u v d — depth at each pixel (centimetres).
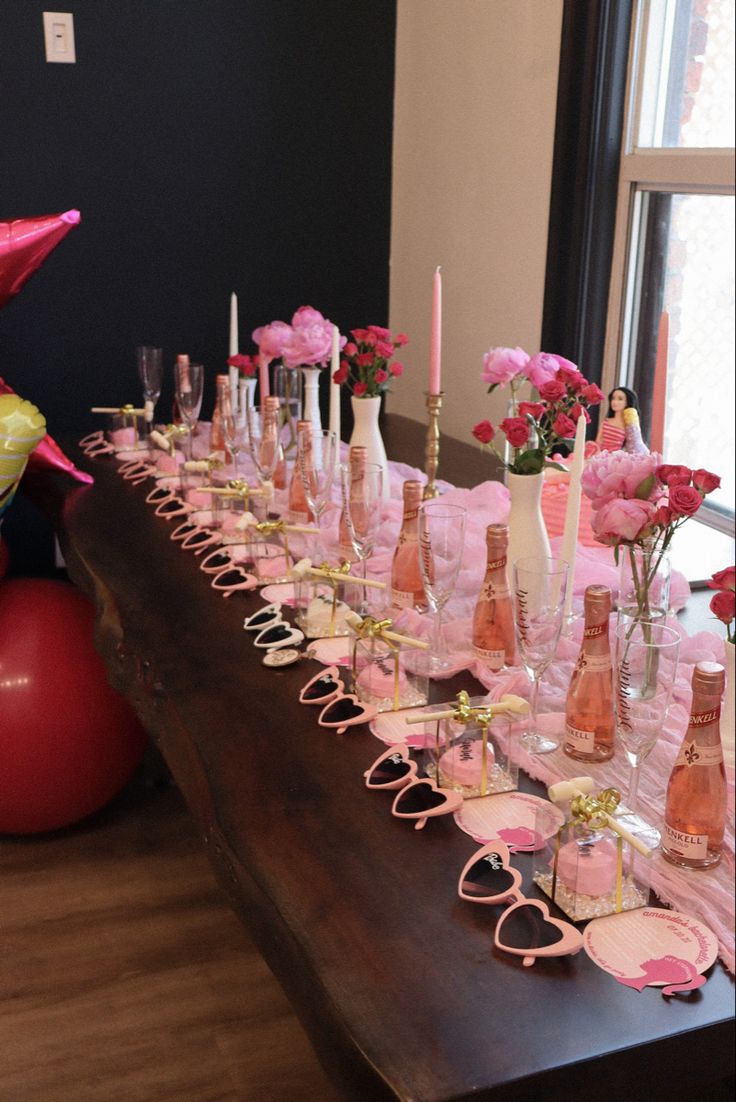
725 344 284
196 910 222
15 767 230
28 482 258
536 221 284
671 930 100
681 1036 89
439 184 335
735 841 110
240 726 137
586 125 255
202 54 337
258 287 362
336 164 359
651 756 126
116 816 256
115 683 168
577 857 102
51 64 325
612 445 193
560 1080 86
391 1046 87
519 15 282
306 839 114
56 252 340
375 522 166
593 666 125
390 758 126
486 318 314
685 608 176
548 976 95
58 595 244
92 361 352
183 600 178
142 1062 183
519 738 130
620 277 264
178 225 349
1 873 233
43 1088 177
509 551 158
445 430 346
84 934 214
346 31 348
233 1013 194
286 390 251
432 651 153
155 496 239
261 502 200
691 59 250
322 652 157
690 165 235
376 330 209
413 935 100
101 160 337
